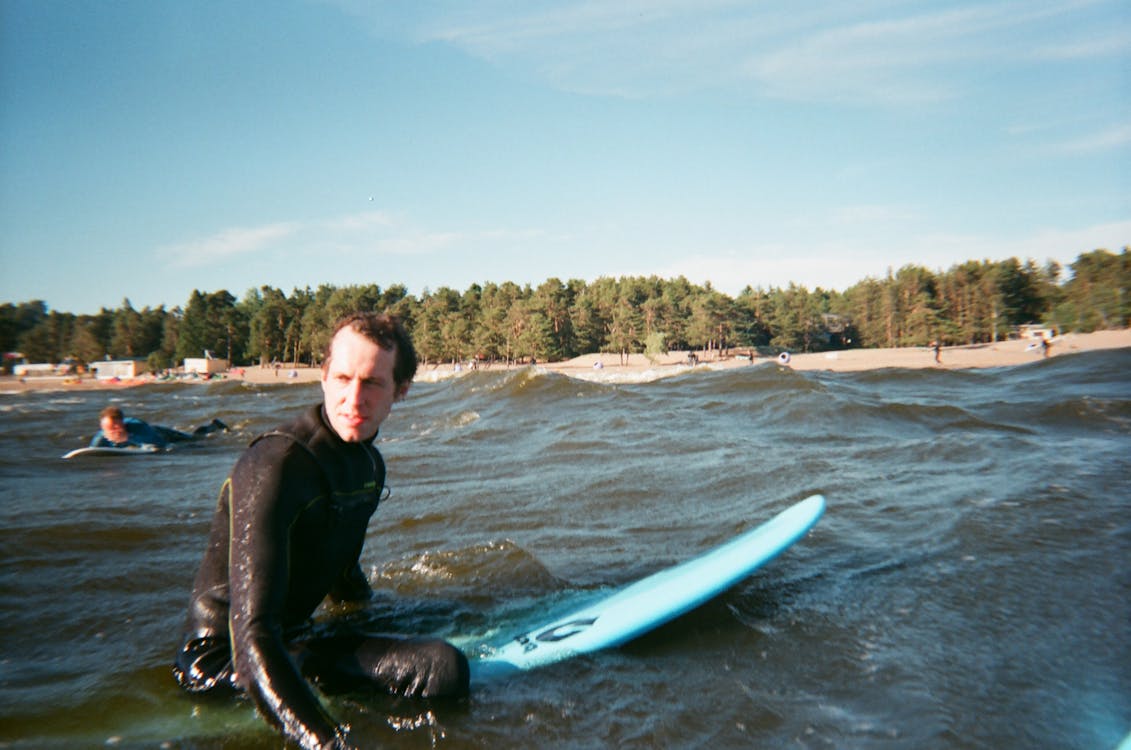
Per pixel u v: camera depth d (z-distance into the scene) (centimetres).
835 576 336
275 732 205
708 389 1333
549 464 663
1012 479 509
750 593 319
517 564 361
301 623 257
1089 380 1357
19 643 275
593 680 238
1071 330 10306
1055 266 12019
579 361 10488
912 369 1814
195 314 12062
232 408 1591
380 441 891
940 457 617
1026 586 311
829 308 14700
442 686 220
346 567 295
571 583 338
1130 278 9869
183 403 1908
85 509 516
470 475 623
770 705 219
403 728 207
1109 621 272
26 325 14212
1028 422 815
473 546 388
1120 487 471
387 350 233
